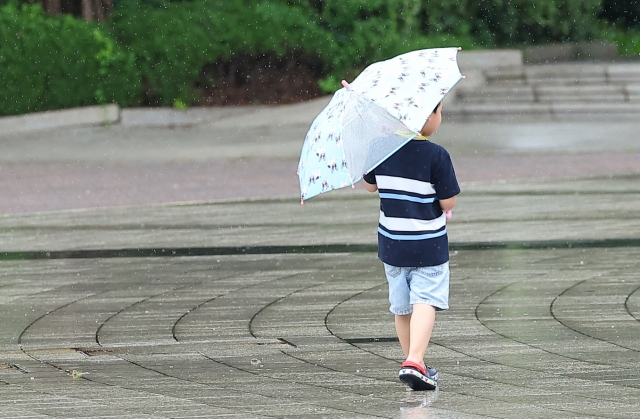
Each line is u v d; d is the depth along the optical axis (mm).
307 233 33656
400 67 16047
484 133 65688
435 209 16172
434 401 15578
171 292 24906
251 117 72750
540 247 29953
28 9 76500
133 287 25625
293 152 60812
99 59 74438
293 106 74250
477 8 86812
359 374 17328
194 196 44781
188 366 18047
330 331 20609
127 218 38156
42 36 73812
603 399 15516
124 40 76312
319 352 18922
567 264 27266
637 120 70062
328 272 27047
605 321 20859
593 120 70562
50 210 41656
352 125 15797
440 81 15820
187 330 20969
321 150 15961
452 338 19656
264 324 21344
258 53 76125
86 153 61938
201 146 63562
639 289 23922
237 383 16844
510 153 57938
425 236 16078
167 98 74938
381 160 15633
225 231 34500
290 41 76500
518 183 45844
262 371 17609
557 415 14719
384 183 16172
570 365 17609
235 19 77312
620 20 99438
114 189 47562
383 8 80500
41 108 73688
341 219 36750
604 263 27266
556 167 51562
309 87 76250
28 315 22672
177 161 58312
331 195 44000
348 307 22828
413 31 82375
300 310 22625
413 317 16172
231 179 50438
